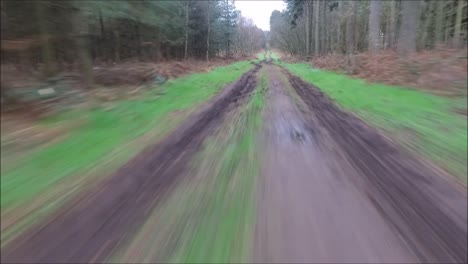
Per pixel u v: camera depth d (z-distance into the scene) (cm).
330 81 1852
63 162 575
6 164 568
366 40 3225
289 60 5972
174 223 358
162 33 3256
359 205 393
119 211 391
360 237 324
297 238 324
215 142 686
